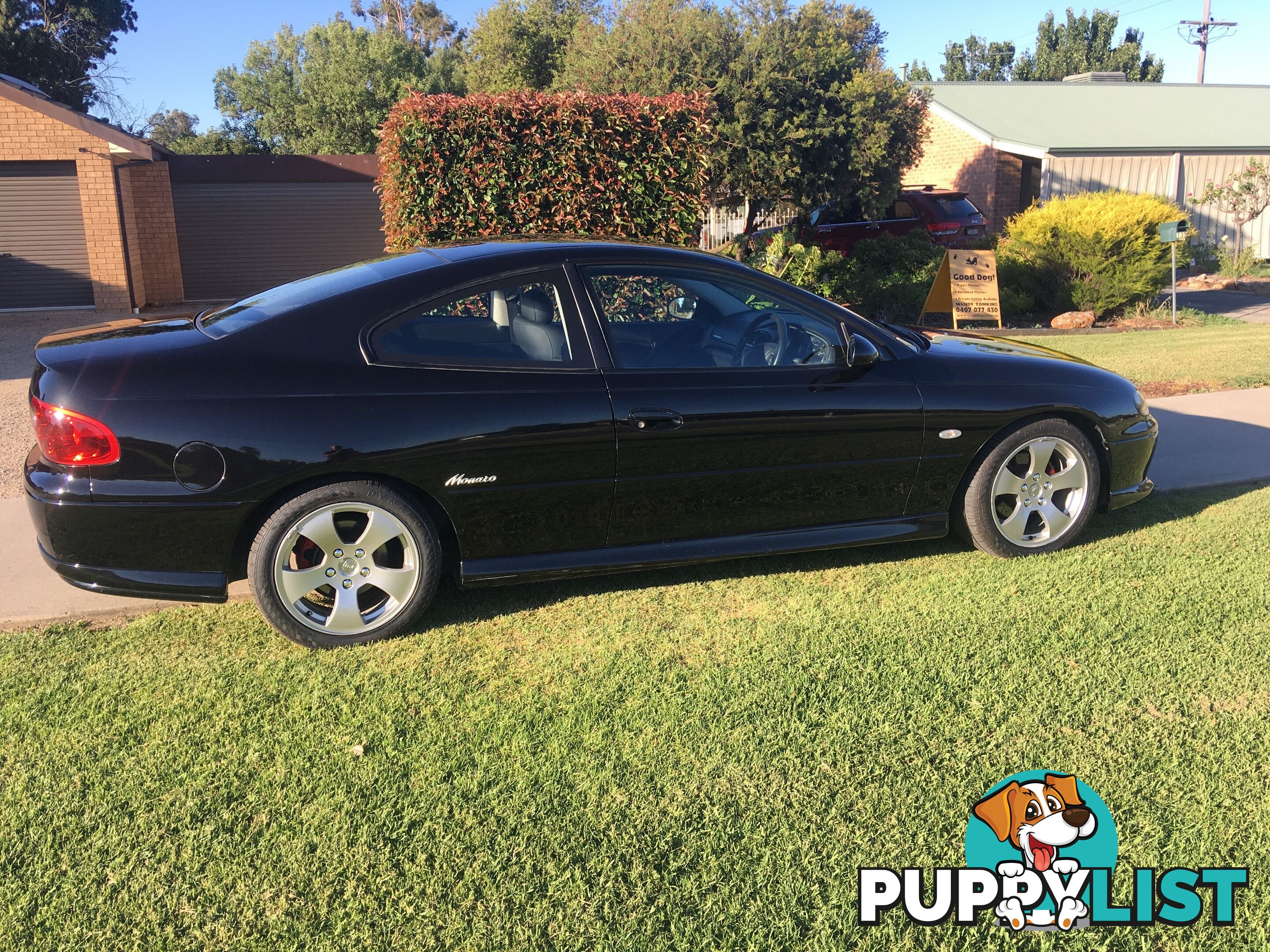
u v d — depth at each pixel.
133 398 3.26
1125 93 27.66
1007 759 2.83
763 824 2.54
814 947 2.15
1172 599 3.94
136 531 3.32
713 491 3.94
